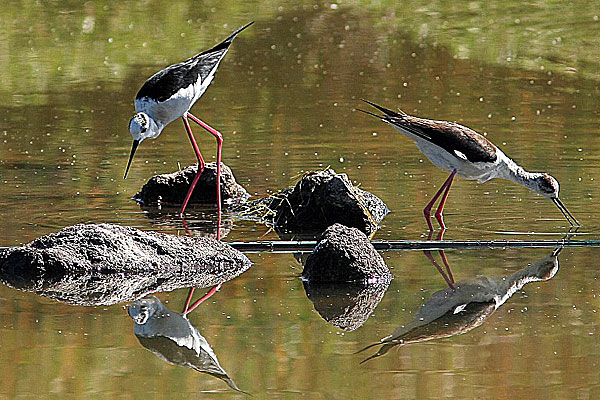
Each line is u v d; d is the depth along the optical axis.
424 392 7.22
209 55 13.04
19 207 12.71
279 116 18.08
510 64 21.97
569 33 24.62
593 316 8.74
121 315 8.99
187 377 7.55
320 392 7.26
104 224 10.57
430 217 12.19
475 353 7.97
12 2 28.55
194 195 13.37
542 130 16.64
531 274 9.99
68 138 16.73
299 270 10.30
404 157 15.12
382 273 9.95
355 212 12.01
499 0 28.52
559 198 12.82
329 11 27.53
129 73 21.78
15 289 9.72
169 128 17.41
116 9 27.86
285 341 8.29
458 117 17.77
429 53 23.11
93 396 7.22
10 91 20.38
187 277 10.10
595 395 7.13
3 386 7.38
